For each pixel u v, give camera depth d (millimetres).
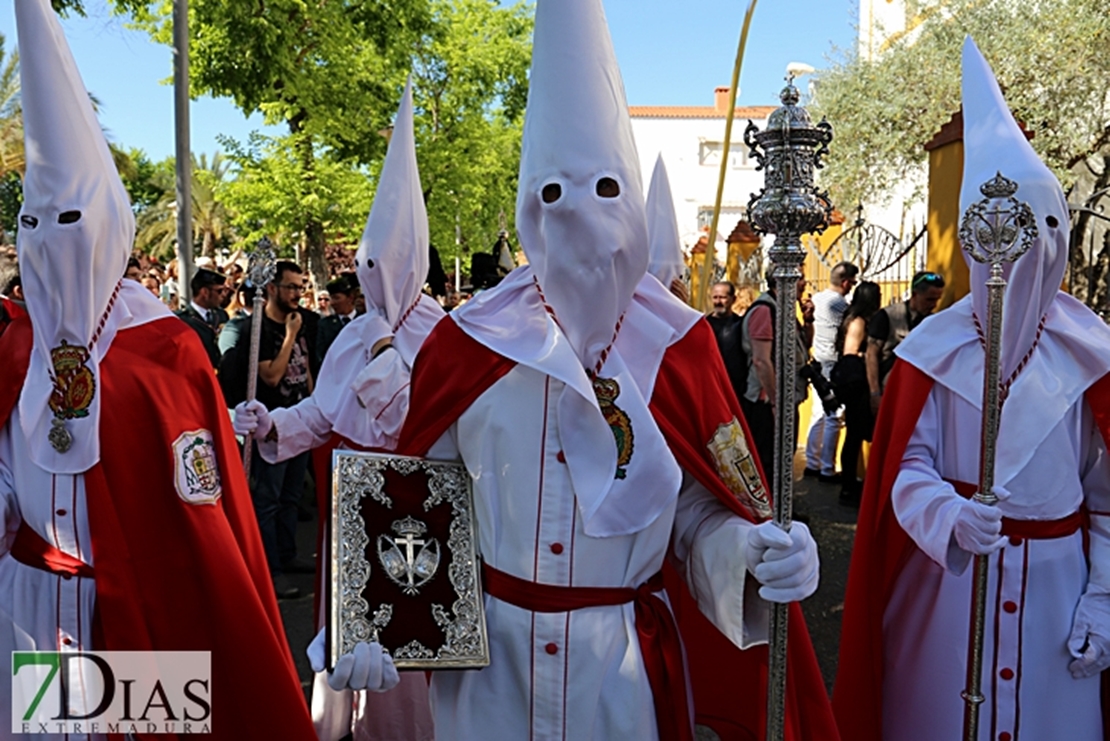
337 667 2102
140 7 11734
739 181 36250
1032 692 2797
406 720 3793
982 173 2908
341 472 2299
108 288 2764
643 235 2234
